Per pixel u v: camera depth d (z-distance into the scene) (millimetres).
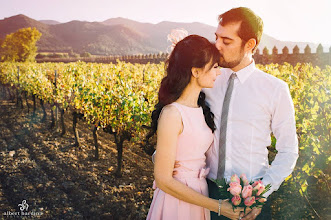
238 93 1914
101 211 4371
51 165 6117
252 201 1613
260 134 1889
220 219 1961
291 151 1828
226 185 1740
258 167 1908
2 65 19422
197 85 1769
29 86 10438
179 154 1760
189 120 1718
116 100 5699
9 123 9906
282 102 1839
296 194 4418
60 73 9766
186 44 1682
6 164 6230
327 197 4211
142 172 5766
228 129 1910
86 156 6625
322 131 3988
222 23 1832
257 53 17953
